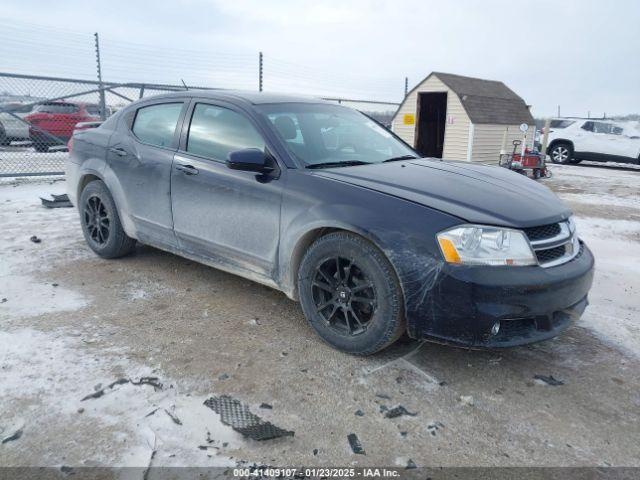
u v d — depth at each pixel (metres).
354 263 2.85
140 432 2.29
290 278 3.22
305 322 3.47
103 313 3.51
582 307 2.99
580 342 3.32
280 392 2.63
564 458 2.23
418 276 2.63
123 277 4.21
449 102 15.18
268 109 3.58
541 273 2.65
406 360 3.00
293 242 3.11
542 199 3.10
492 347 2.59
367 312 2.94
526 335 2.68
